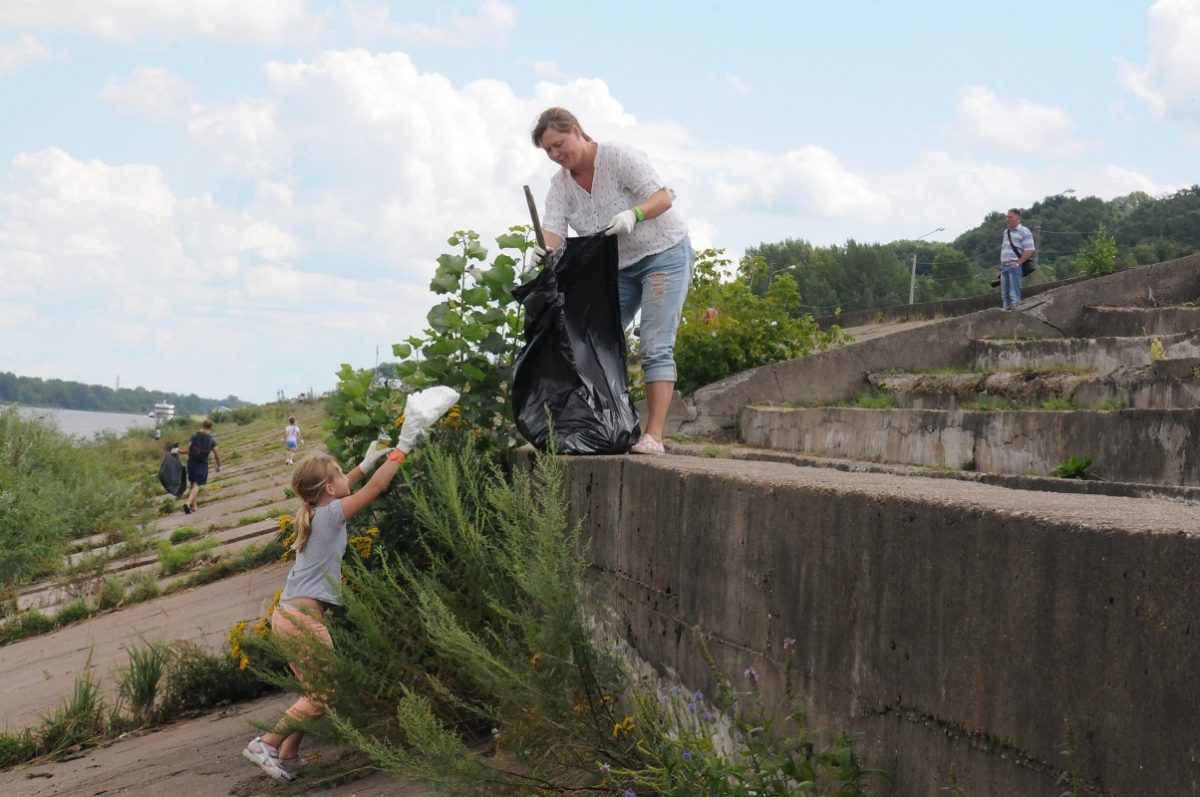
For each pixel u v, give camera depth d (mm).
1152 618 2258
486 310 8070
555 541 5199
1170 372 9289
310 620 6359
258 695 9523
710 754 3773
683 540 4695
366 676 5910
